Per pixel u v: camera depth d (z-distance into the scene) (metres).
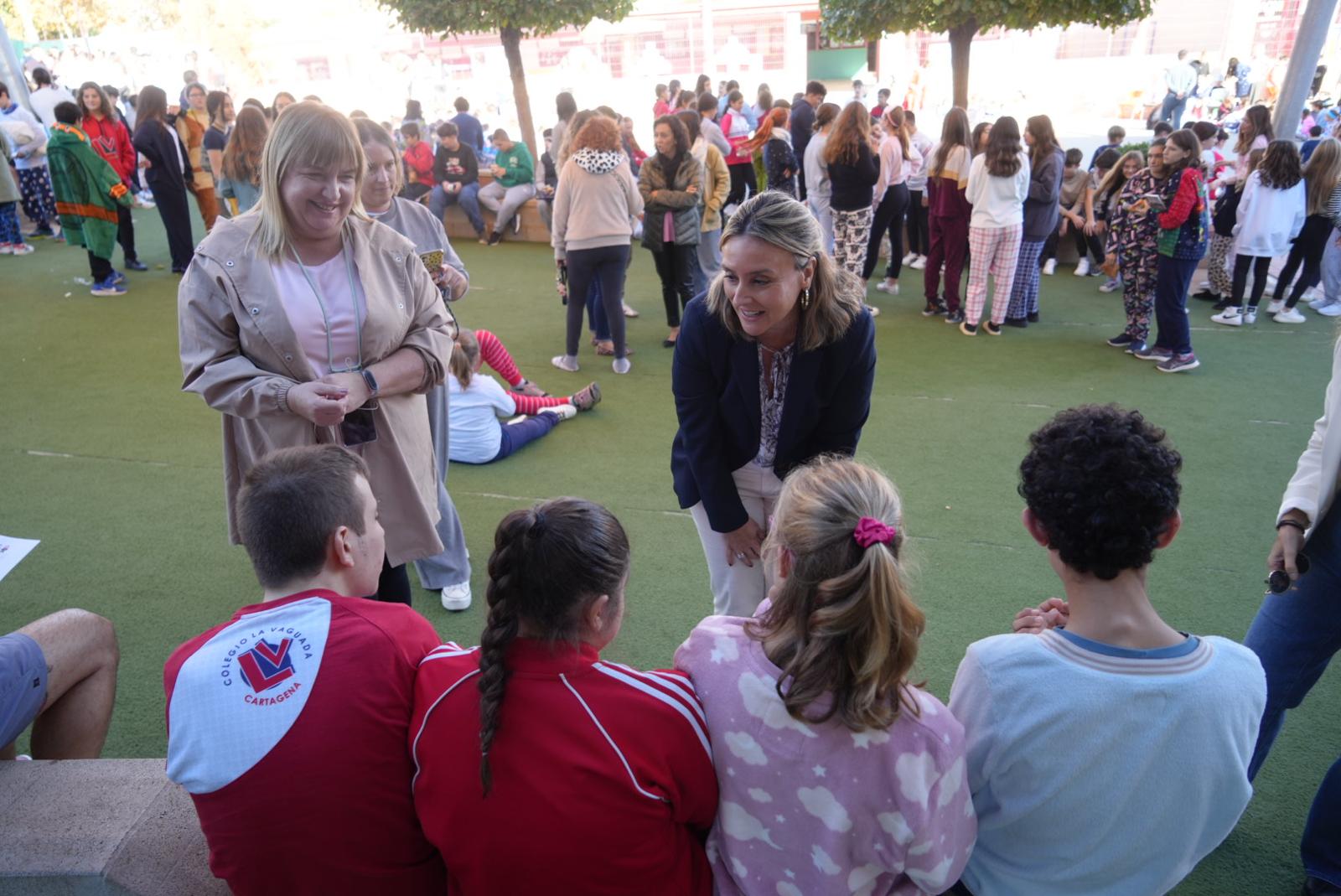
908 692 1.29
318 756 1.30
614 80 24.31
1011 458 4.37
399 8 10.12
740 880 1.36
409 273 2.22
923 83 21.30
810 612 1.25
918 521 3.74
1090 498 1.20
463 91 23.00
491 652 1.26
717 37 24.66
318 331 2.05
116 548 3.49
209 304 1.99
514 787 1.25
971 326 6.48
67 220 6.85
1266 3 21.72
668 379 5.46
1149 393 5.27
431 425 2.80
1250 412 4.95
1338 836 1.91
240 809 1.29
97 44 23.02
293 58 28.09
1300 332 6.45
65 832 1.61
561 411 4.78
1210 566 3.40
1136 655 1.23
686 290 5.90
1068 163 8.12
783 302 1.81
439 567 3.05
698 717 1.33
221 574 3.32
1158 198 5.45
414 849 1.39
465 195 9.22
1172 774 1.22
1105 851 1.29
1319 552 1.83
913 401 5.17
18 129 8.80
